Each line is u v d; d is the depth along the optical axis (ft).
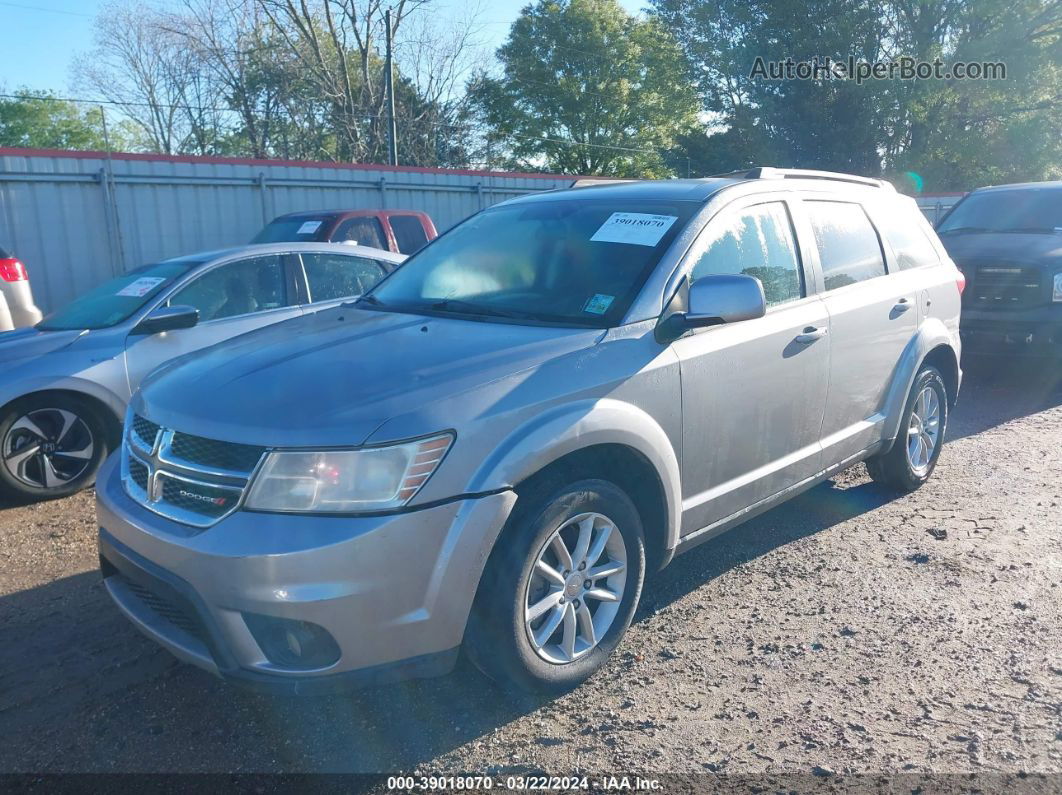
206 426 9.89
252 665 9.32
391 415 9.54
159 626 10.36
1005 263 27.89
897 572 14.83
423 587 9.48
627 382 11.33
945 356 18.93
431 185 54.13
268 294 22.16
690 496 12.55
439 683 11.54
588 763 9.86
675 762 9.84
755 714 10.76
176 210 45.14
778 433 13.98
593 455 11.06
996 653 12.12
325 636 9.21
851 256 16.21
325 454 9.27
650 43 153.89
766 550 15.87
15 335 20.72
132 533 10.06
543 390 10.55
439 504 9.50
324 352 11.31
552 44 164.35
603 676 11.66
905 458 17.81
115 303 20.89
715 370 12.55
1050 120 114.93
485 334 11.62
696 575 14.84
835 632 12.79
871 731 10.37
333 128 132.98
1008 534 16.42
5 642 12.70
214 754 10.09
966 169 120.67
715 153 121.80
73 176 41.93
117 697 11.25
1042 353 27.40
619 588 11.60
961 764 9.74
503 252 14.03
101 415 19.60
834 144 113.39
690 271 12.67
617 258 12.82
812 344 14.37
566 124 168.76
